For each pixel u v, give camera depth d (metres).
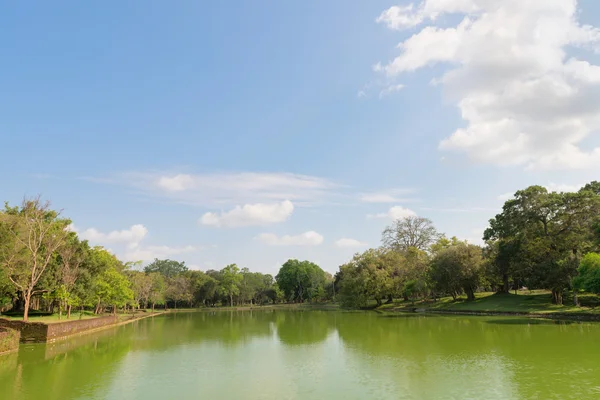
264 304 152.38
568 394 14.55
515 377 17.41
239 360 24.11
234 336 38.00
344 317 62.25
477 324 41.66
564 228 55.66
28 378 19.22
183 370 21.05
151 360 24.23
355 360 23.12
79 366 22.33
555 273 48.72
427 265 74.81
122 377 19.38
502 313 53.44
